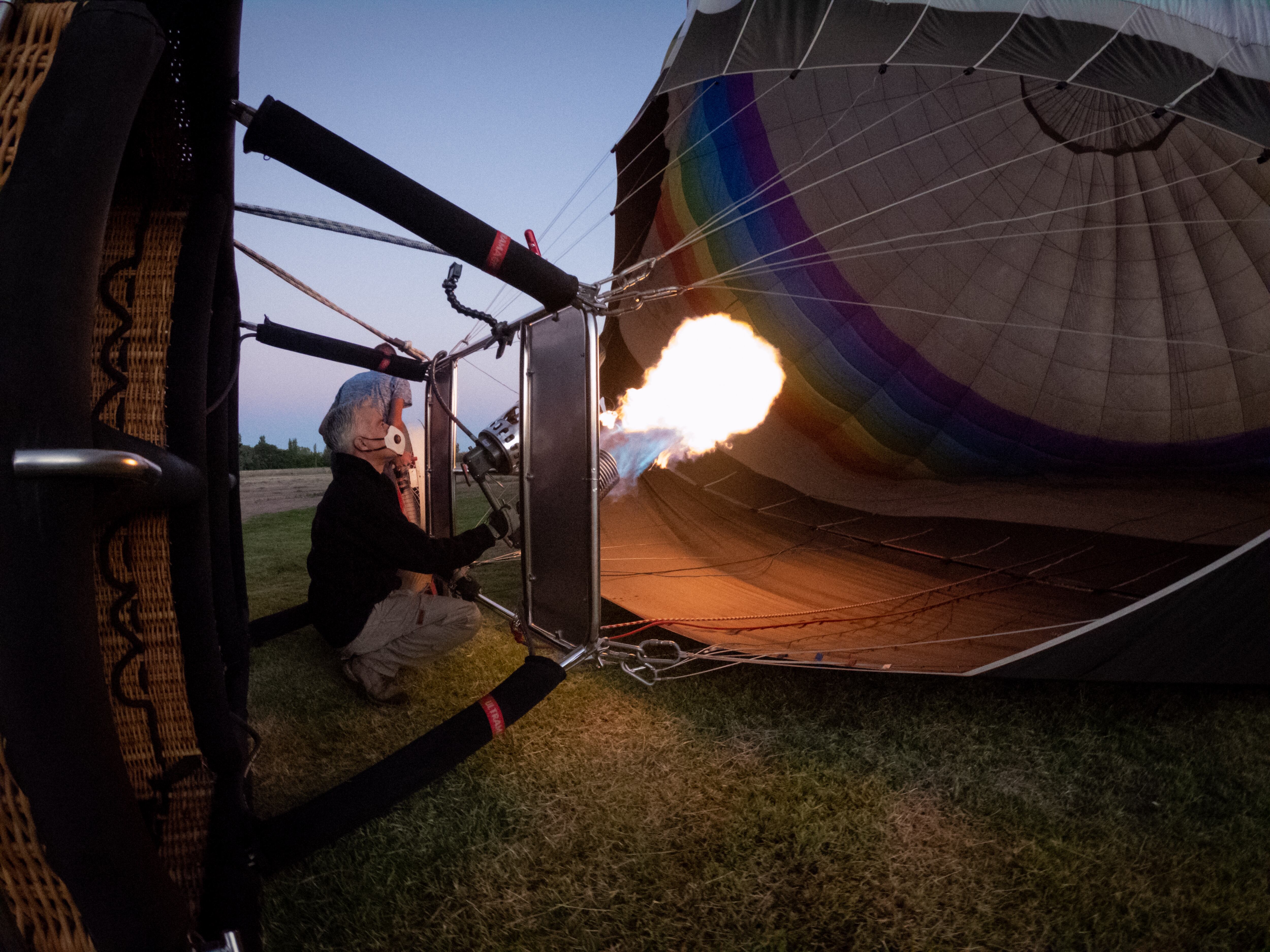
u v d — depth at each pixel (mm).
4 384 723
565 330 2223
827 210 5758
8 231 737
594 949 1582
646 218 5090
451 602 2969
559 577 2344
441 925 1661
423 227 1523
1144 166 5426
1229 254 5406
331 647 3385
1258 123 2523
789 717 2689
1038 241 5906
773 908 1699
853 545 4699
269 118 1312
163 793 1281
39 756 786
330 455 2840
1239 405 5680
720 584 3875
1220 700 2799
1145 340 5867
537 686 2010
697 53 3311
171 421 1187
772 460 6387
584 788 2215
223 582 1703
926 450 6555
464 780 2266
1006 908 1688
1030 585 3662
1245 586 2375
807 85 4949
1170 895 1725
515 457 2668
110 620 1191
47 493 746
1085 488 5871
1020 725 2617
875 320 6082
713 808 2102
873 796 2150
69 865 844
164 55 1176
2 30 818
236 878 1344
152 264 1239
